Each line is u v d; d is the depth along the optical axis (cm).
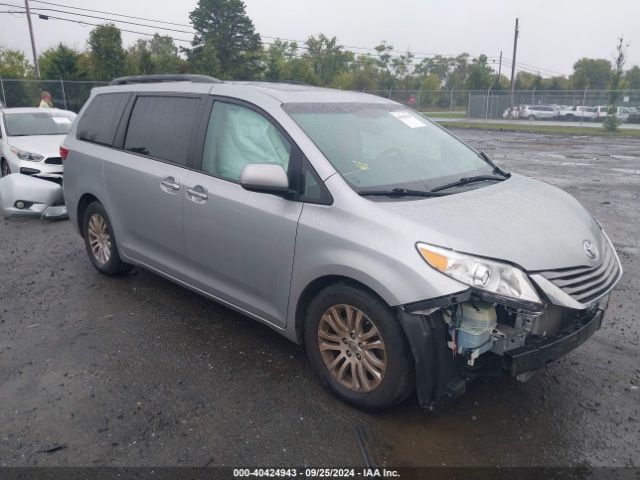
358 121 406
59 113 1138
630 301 521
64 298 509
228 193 391
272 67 5234
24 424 324
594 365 400
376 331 319
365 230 319
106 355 405
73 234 734
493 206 347
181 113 448
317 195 346
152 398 351
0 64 3953
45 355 404
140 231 479
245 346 420
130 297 509
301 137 361
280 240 358
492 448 309
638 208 932
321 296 343
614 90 3450
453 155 434
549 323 312
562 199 398
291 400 351
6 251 661
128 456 299
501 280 293
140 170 464
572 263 316
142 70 3531
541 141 2498
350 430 322
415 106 4509
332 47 7544
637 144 2339
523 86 6562
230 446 308
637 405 352
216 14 5281
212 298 429
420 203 336
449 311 302
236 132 403
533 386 371
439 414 338
